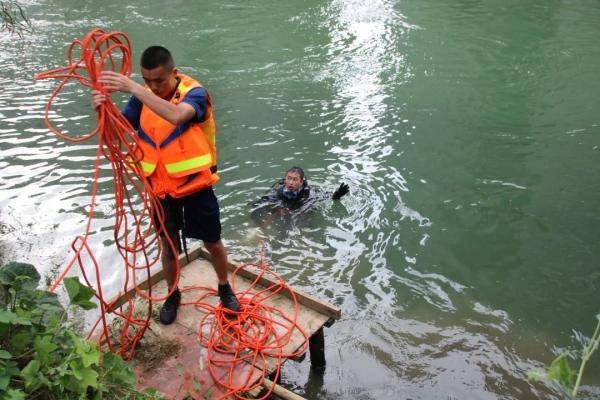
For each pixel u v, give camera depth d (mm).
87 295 3650
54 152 8945
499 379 5352
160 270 5160
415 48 13695
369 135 9742
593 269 6781
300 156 9055
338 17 15852
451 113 10586
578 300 6320
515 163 8992
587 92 11500
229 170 8625
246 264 5305
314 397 5172
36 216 7355
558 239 7297
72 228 7137
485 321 6031
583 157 9172
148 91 3529
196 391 4078
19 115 10148
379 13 16172
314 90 11438
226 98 11055
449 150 9328
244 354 4438
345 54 13328
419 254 6980
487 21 15562
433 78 12070
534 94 11414
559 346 5742
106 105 3461
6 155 8805
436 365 5488
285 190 7754
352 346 5672
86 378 3154
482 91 11516
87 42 3334
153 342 4426
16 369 3055
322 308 4871
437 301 6277
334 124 10078
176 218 4297
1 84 11445
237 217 7547
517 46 13852
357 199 7969
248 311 4777
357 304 6188
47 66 12461
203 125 4004
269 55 13219
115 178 3734
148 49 3775
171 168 3949
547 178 8594
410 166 8836
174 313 4703
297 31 14758
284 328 4703
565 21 15641
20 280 3479
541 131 9992
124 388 3576
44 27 14875
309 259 6824
